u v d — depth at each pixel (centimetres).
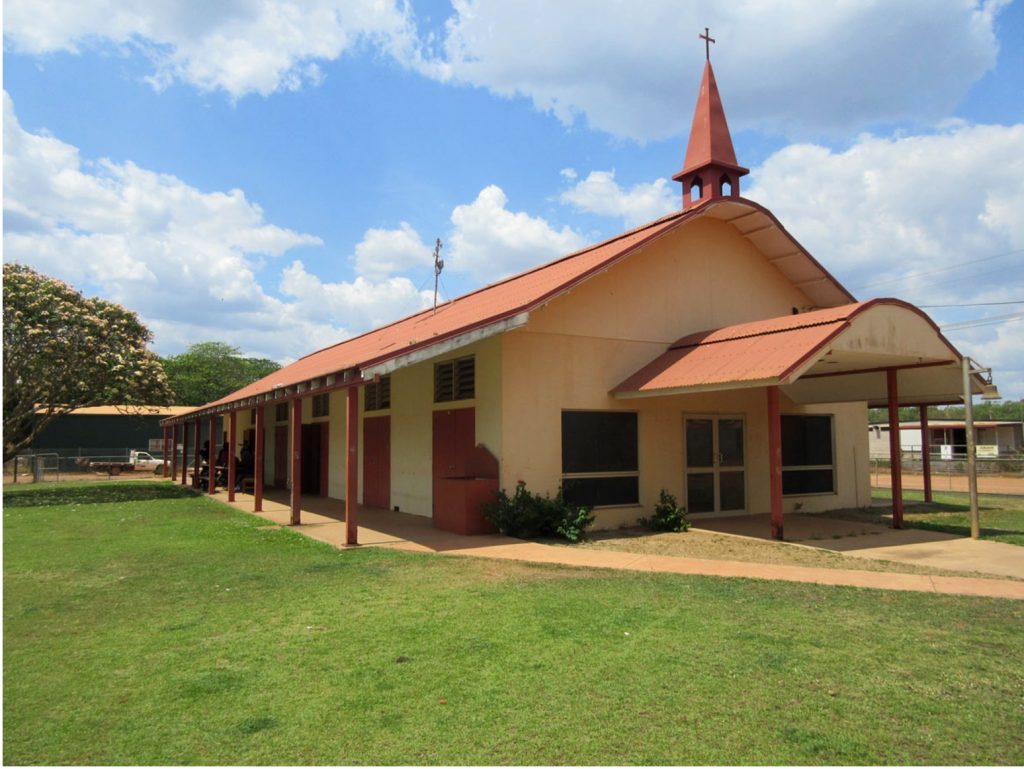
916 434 4950
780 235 1507
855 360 1221
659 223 1406
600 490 1293
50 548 1075
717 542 1120
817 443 1600
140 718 429
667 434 1375
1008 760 373
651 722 418
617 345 1342
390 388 1634
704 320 1472
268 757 378
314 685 478
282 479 2484
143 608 695
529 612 658
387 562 920
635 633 591
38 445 4469
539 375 1243
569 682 479
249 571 873
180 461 4231
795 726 413
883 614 658
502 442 1194
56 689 477
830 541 1143
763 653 539
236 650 555
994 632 599
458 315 1483
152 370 2297
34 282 2131
